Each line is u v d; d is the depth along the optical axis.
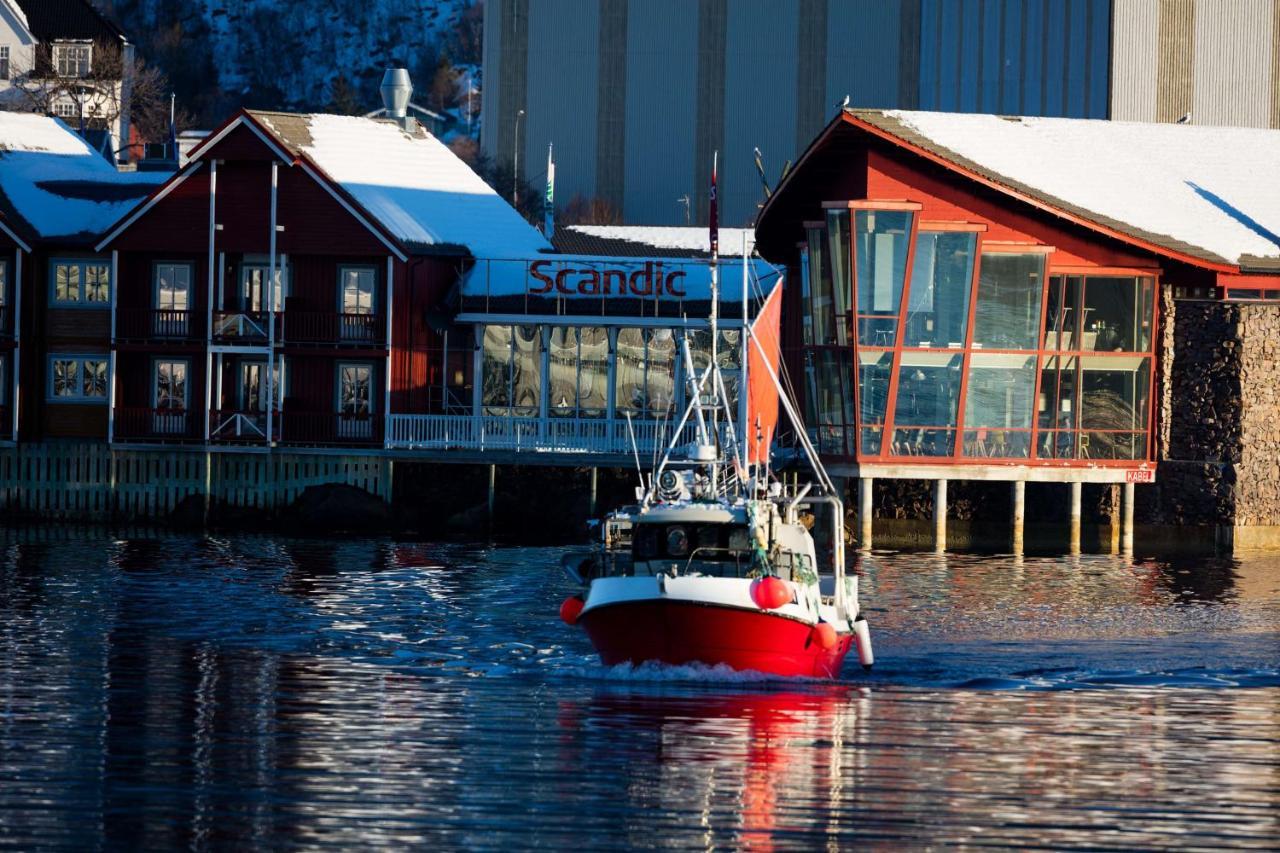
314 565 144.88
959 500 171.75
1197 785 75.75
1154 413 168.00
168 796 71.50
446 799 71.81
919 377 162.38
